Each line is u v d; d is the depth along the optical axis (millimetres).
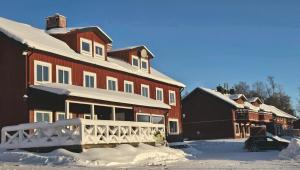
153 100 38219
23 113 26578
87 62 32094
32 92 26422
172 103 45500
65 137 22547
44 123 23328
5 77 27469
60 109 29141
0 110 27438
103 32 34344
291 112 121500
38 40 28953
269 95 129125
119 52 40281
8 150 23656
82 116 31344
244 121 67438
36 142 23281
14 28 29750
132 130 27688
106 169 16984
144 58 42000
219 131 67000
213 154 31109
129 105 32250
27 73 26734
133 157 21500
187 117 69750
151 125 30266
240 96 74062
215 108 67688
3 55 27672
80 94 26094
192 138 68875
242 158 24859
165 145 31578
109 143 24625
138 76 39469
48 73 28422
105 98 28531
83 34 33031
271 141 34750
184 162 21375
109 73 35219
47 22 36844
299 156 23562
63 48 30797
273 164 19547
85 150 22094
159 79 42656
